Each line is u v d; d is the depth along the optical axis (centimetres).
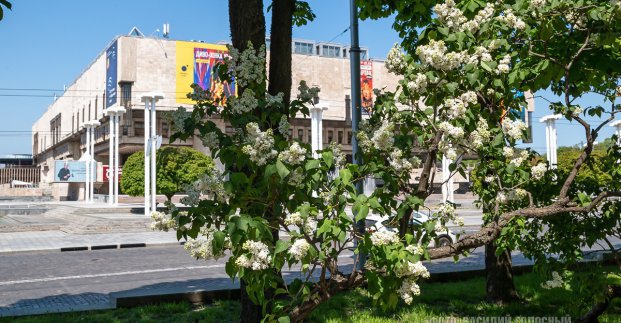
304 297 356
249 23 541
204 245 348
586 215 603
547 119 3575
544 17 442
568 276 516
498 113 459
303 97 425
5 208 3794
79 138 7112
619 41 481
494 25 445
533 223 639
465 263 1303
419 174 426
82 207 3503
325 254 336
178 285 1094
